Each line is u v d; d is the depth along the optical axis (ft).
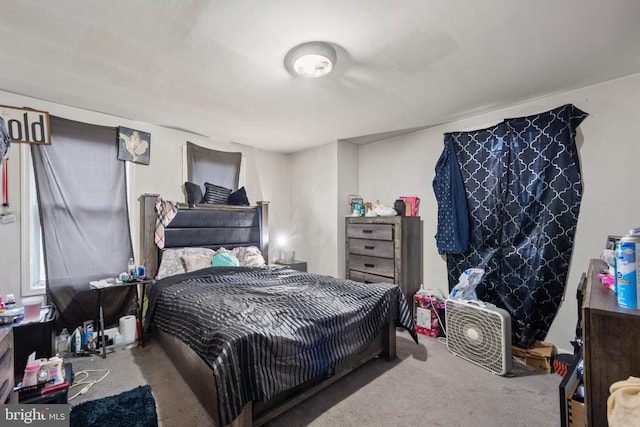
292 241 15.14
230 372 4.44
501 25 5.24
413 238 11.08
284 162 15.30
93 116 9.41
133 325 9.02
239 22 5.11
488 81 7.45
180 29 5.31
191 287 7.99
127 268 9.78
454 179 10.19
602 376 3.25
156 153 10.78
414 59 6.38
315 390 5.92
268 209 13.99
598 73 7.07
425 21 5.12
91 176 9.28
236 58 6.28
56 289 8.52
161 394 6.27
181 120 10.25
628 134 7.24
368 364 7.68
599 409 3.25
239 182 13.33
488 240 9.55
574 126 7.91
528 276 8.51
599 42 5.78
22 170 8.15
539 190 8.36
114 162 9.75
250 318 5.52
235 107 9.06
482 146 9.66
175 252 10.16
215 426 5.26
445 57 6.30
